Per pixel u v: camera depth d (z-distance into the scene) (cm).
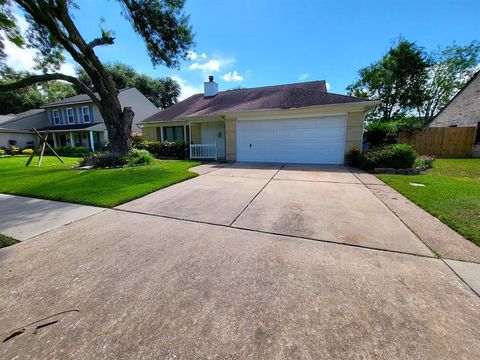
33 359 132
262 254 247
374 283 195
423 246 257
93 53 953
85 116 2138
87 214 388
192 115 1268
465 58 2028
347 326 150
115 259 243
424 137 1243
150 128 1591
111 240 289
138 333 149
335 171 774
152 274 214
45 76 945
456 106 1460
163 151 1352
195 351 135
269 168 859
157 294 186
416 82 2080
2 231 321
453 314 159
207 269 221
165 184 591
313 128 962
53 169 920
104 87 1015
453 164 900
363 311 163
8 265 234
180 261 236
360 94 2377
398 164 736
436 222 325
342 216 356
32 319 162
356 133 905
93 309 171
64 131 2008
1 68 1073
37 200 475
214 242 278
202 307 171
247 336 145
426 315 158
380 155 759
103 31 956
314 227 317
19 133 2220
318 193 494
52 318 163
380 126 1087
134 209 410
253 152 1078
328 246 262
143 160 1027
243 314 163
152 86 3272
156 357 131
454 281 195
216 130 1377
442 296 177
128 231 316
